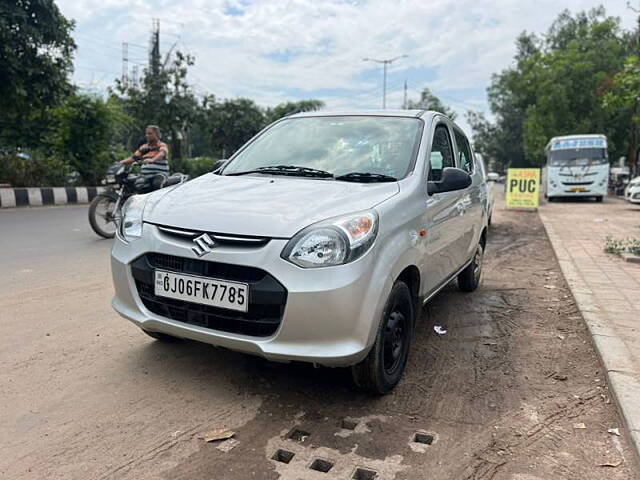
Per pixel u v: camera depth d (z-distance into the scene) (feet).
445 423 9.78
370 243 9.59
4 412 9.71
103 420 9.53
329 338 9.20
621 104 37.73
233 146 154.71
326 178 12.00
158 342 13.19
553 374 12.05
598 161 72.28
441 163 13.96
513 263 25.82
